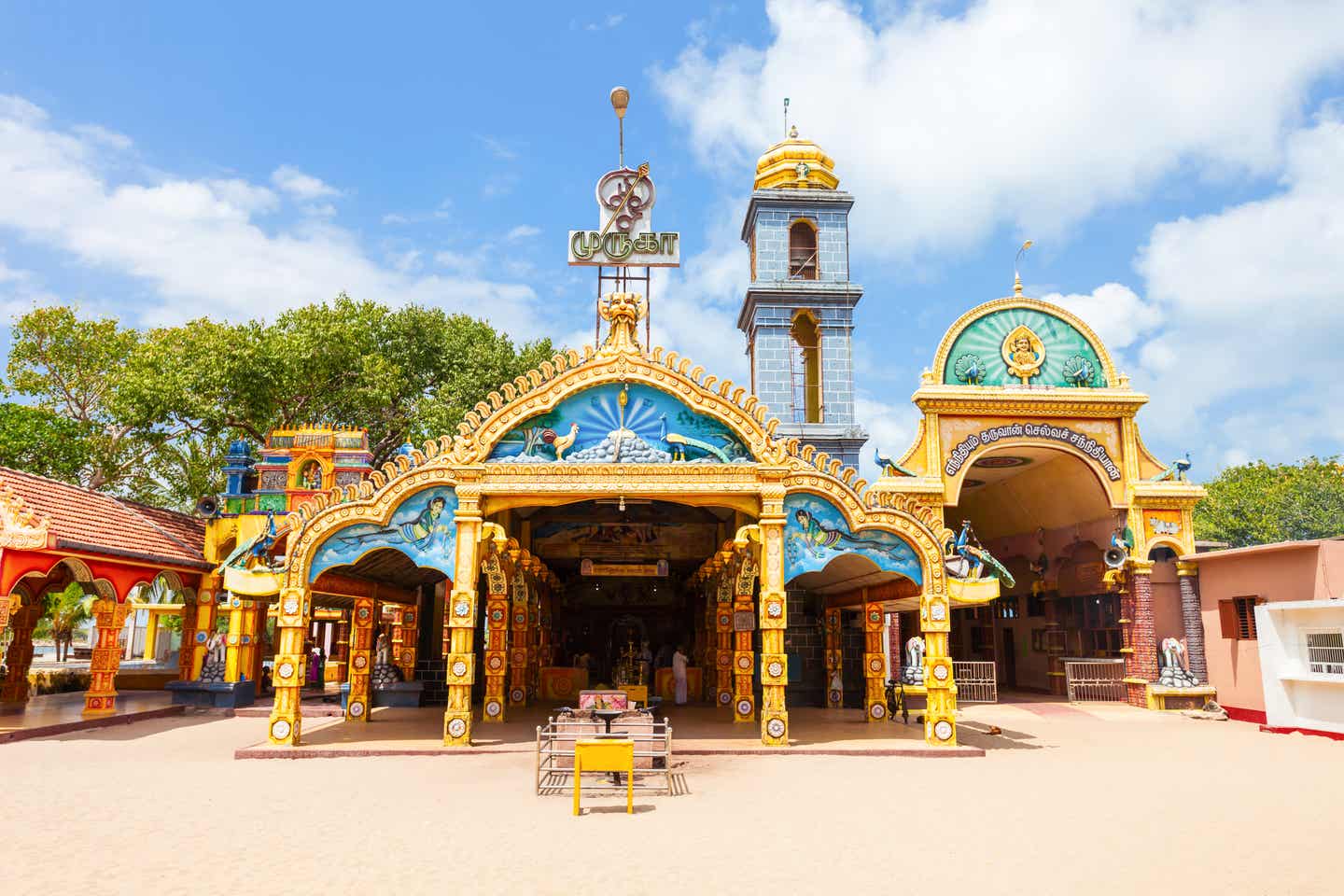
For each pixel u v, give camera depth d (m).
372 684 24.50
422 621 26.52
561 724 13.78
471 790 12.20
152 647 44.06
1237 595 23.81
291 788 12.35
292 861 8.36
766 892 7.39
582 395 17.56
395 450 42.66
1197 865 8.34
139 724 21.41
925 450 26.64
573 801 11.32
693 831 9.68
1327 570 20.48
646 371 17.44
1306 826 10.11
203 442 39.84
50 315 35.56
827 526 17.31
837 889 7.50
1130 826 10.05
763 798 11.70
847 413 28.72
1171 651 25.17
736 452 17.45
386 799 11.50
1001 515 34.62
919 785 12.84
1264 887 7.65
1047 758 15.95
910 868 8.17
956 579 17.31
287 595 16.36
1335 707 19.16
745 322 31.84
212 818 10.31
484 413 17.19
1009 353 27.58
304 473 29.59
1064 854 8.73
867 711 21.06
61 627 47.69
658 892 7.38
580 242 19.34
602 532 25.75
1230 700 23.77
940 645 16.88
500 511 19.16
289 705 15.96
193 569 26.16
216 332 36.53
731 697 24.36
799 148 31.34
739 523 22.55
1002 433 26.92
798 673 25.86
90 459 35.69
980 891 7.47
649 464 17.08
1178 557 26.17
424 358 42.66
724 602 24.75
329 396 38.78
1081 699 27.34
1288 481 49.56
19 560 18.38
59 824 9.96
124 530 23.59
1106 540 27.41
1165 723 22.58
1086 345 27.80
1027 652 33.47
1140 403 26.95
